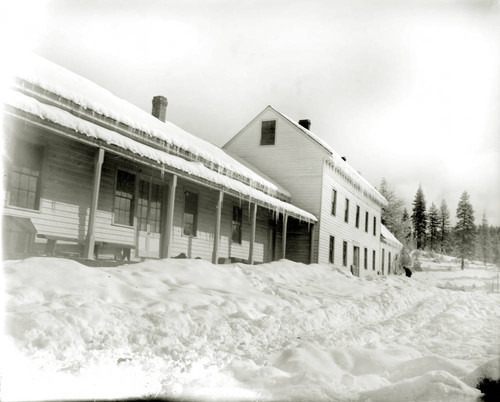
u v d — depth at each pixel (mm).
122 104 14992
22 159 10094
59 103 10383
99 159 10141
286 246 23516
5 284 5777
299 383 3750
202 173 13805
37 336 4164
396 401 3408
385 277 18422
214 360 4453
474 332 7734
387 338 6738
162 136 13641
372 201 33219
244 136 25156
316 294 11016
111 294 6488
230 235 18953
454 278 31984
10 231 9414
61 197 10984
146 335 4879
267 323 6371
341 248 26047
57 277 6570
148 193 14266
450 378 3674
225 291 8609
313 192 23078
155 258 14398
